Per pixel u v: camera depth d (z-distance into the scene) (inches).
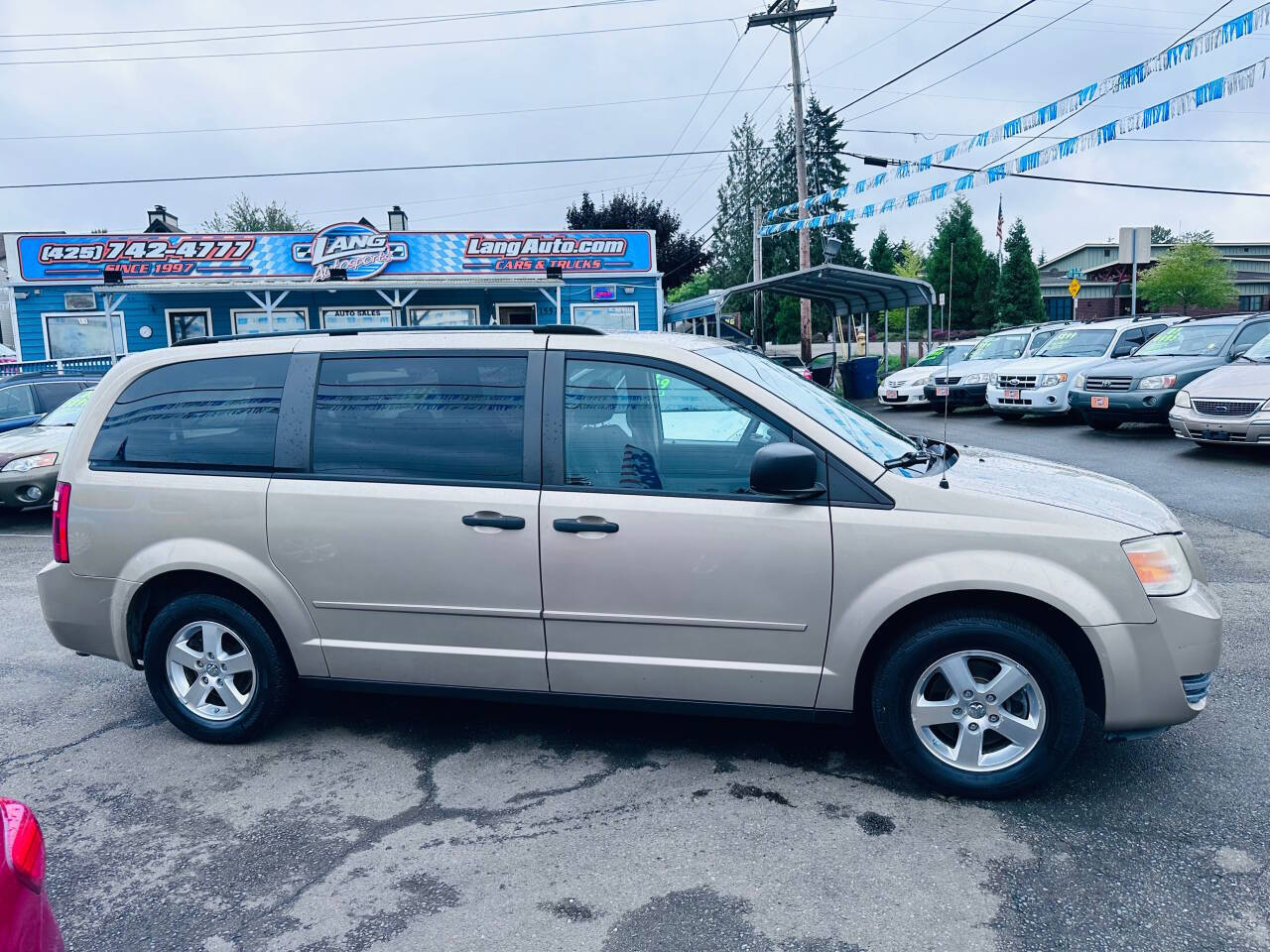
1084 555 128.7
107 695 190.2
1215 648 130.4
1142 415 494.3
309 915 112.3
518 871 120.6
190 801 142.6
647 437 143.0
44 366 753.6
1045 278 2244.1
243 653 159.6
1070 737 130.9
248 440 156.6
